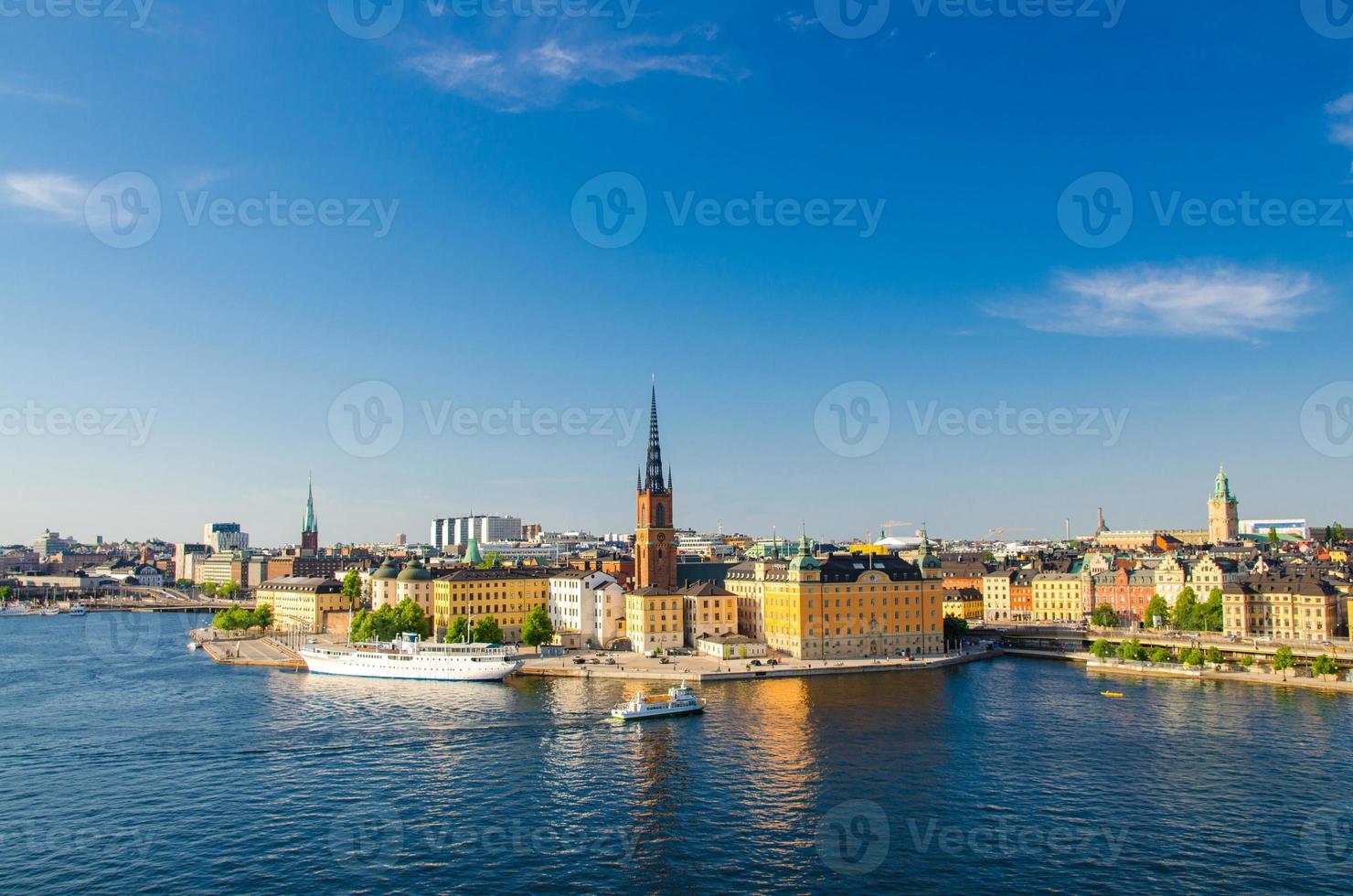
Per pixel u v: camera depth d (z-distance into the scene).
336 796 131.25
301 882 103.25
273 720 179.25
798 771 142.62
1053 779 138.25
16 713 187.62
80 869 106.88
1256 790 132.62
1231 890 101.81
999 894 100.75
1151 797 129.88
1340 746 155.88
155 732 169.25
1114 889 102.00
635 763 146.88
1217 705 192.00
